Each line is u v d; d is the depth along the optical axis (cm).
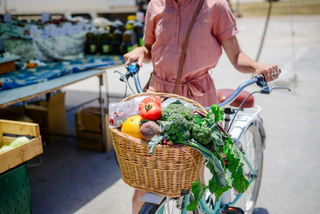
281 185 311
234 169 139
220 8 186
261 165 269
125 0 851
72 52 446
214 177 134
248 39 1303
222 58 976
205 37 187
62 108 425
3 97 258
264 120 482
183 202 167
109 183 323
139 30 483
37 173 342
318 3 3077
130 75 182
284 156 370
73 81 322
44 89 286
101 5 805
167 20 189
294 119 484
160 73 198
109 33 477
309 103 557
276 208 276
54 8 674
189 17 185
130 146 131
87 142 396
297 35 1377
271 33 1452
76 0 729
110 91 656
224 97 227
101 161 369
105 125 386
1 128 221
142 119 134
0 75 332
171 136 126
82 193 305
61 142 421
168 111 130
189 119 129
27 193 213
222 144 130
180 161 129
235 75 761
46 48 411
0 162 184
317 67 820
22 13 621
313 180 319
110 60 427
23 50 392
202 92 199
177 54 189
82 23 462
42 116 406
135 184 141
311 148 389
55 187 314
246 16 2330
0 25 385
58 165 359
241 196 241
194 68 191
